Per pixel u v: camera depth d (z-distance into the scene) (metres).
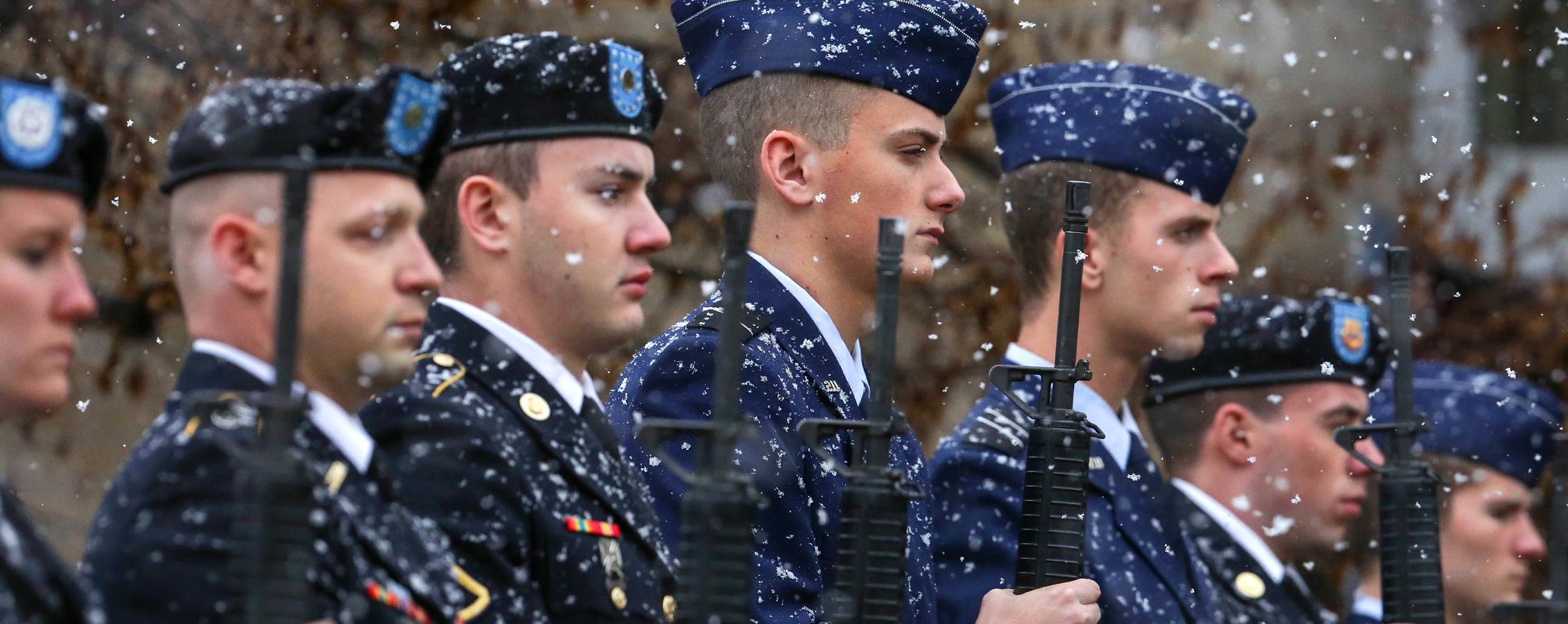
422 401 6.83
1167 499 9.93
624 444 8.12
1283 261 22.59
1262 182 22.55
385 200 6.18
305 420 6.16
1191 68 22.44
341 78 18.16
